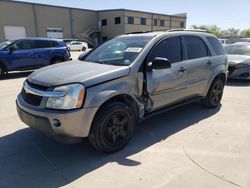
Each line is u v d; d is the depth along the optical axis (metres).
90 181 2.72
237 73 8.09
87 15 47.66
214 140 3.75
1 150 3.41
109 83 3.13
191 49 4.51
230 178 2.76
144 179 2.75
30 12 39.12
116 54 3.86
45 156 3.27
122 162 3.12
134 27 50.53
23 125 4.33
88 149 3.47
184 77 4.25
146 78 3.58
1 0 35.53
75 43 34.00
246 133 4.02
